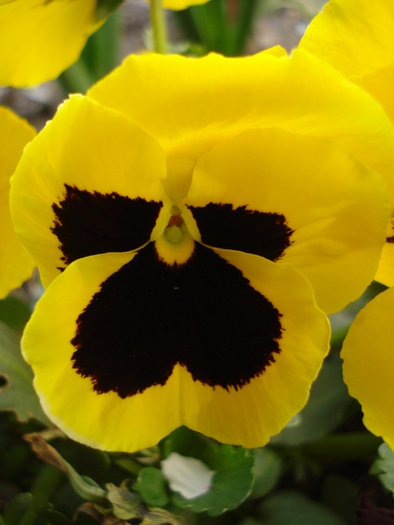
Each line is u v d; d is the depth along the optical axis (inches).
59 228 6.8
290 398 7.2
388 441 7.5
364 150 6.6
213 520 8.8
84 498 8.4
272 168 6.7
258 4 13.7
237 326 7.3
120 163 6.5
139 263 7.3
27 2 8.4
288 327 7.1
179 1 10.2
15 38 9.0
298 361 7.1
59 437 8.9
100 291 7.1
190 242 7.5
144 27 18.8
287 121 6.4
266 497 9.2
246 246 7.1
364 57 7.6
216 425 7.5
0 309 10.2
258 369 7.2
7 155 8.3
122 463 9.1
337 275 7.1
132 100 6.2
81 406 7.2
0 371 8.8
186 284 7.4
